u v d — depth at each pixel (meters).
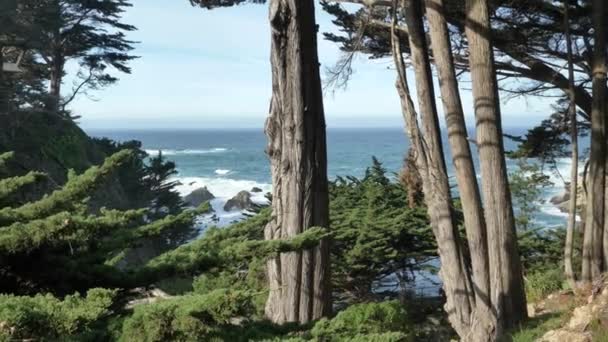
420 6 9.80
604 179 11.12
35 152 23.56
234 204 51.91
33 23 31.42
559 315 9.39
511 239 9.64
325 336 2.73
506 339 9.20
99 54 40.97
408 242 13.80
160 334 2.34
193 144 146.50
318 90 7.20
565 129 13.22
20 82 29.64
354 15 12.36
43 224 2.54
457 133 9.80
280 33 7.03
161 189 29.52
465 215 9.94
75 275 2.82
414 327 11.40
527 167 15.62
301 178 7.08
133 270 2.91
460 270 9.92
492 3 11.32
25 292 2.78
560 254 14.32
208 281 4.30
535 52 12.32
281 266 7.06
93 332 2.33
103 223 2.77
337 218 14.46
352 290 13.86
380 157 94.25
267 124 7.32
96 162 29.16
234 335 2.67
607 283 9.52
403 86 9.76
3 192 3.02
